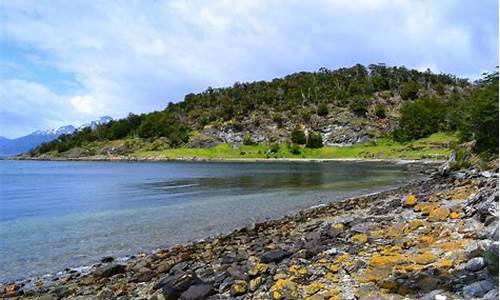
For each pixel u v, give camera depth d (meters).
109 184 58.72
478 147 47.81
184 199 38.12
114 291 12.54
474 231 12.16
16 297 13.30
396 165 96.69
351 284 9.70
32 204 38.03
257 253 15.07
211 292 10.56
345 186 46.75
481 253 9.35
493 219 12.46
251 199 36.78
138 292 12.13
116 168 112.00
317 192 41.19
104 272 14.85
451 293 7.93
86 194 45.91
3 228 25.81
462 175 36.88
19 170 108.56
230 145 176.12
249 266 12.24
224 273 11.91
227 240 19.80
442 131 146.88
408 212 20.00
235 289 10.38
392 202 25.11
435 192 27.41
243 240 19.39
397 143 155.00
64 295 12.77
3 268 17.14
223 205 33.41
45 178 75.12
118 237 22.47
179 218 27.84
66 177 77.69
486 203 14.02
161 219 27.62
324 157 148.25
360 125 172.50
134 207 33.84
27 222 28.11
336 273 10.69
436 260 10.05
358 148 157.25
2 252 19.62
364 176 61.69
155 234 23.03
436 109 155.62
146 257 17.41
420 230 14.29
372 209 24.73
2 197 44.22
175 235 22.72
